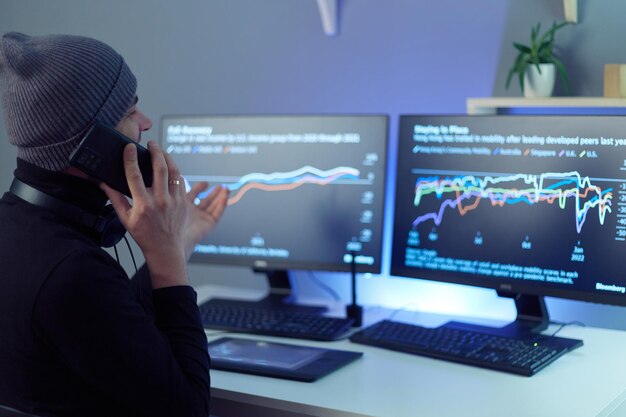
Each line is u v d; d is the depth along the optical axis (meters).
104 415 1.13
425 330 1.73
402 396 1.37
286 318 1.87
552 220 1.70
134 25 2.43
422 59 2.06
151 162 1.31
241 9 2.28
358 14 2.12
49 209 1.19
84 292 1.08
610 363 1.57
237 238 2.05
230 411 1.45
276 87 2.25
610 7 1.83
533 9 1.92
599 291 1.65
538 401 1.34
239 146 2.04
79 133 1.18
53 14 2.54
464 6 2.00
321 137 1.97
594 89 1.87
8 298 1.10
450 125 1.82
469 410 1.30
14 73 1.17
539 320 1.81
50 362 1.10
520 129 1.73
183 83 2.38
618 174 1.63
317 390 1.41
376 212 1.92
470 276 1.79
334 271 1.96
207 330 1.86
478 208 1.78
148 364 1.11
